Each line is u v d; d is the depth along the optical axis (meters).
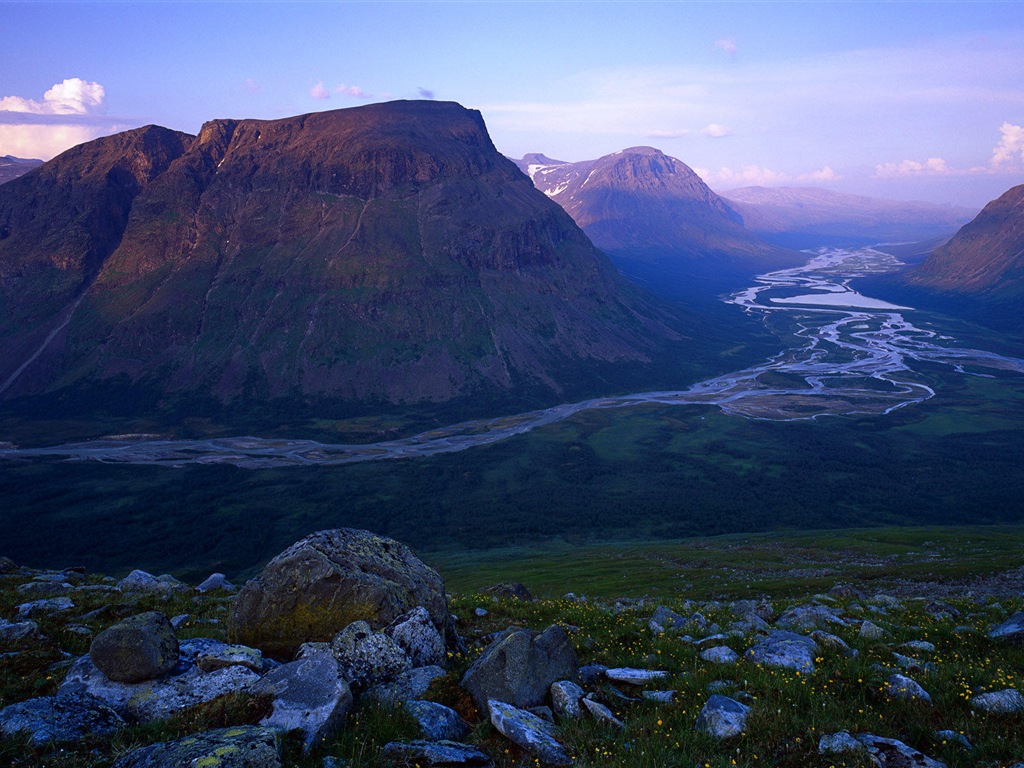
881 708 12.27
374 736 10.72
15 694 12.35
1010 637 18.61
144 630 12.46
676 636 19.23
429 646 14.57
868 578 56.88
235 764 8.62
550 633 14.09
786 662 14.77
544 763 10.21
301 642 14.73
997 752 10.24
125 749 9.91
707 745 10.57
